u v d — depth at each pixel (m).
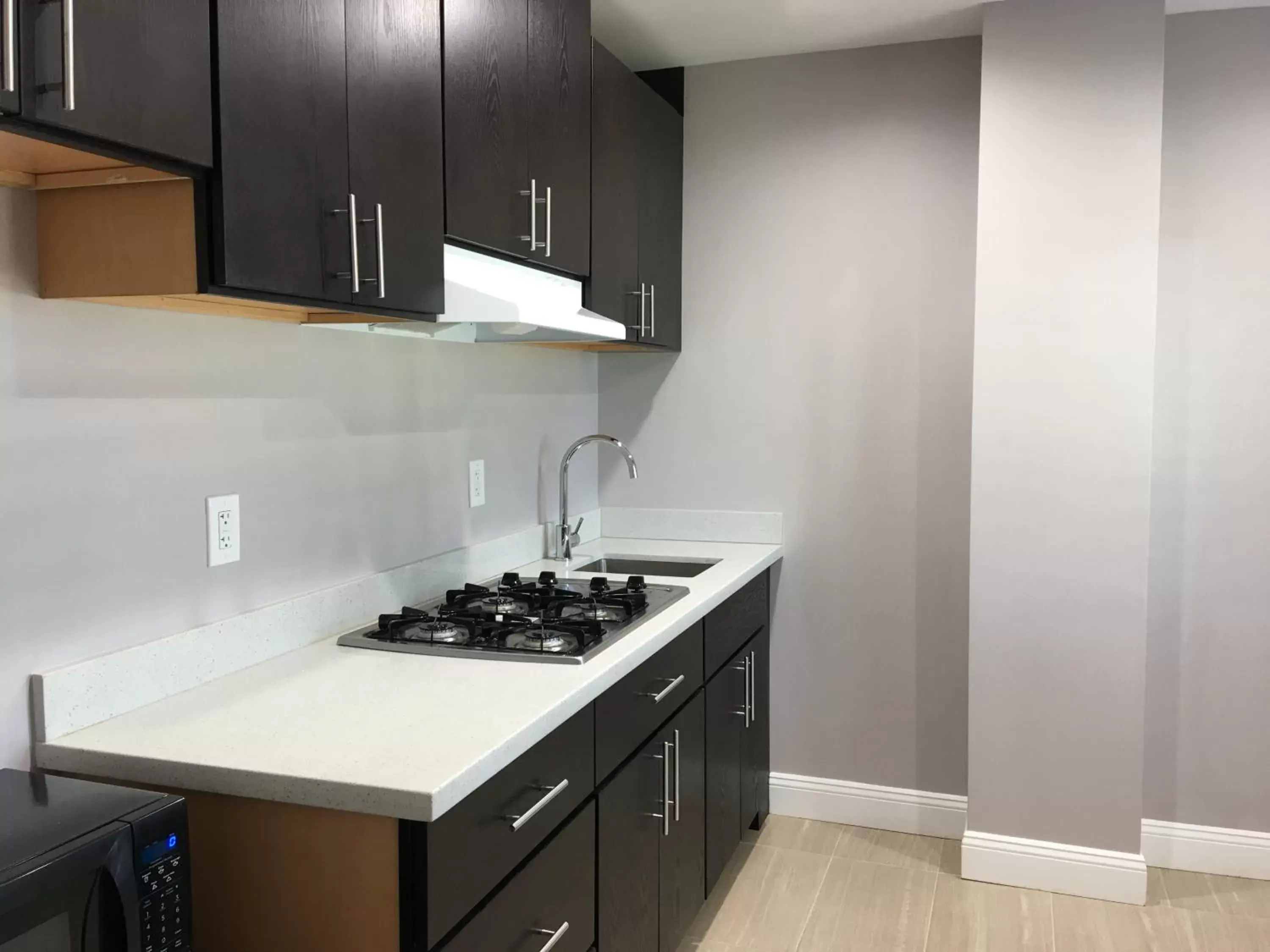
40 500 1.41
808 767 3.28
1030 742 2.81
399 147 1.64
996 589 2.81
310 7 1.42
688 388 3.33
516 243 2.08
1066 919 2.65
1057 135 2.68
